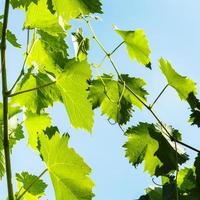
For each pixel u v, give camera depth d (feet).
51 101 3.71
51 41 3.73
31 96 3.70
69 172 3.15
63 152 3.14
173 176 3.83
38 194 3.43
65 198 3.18
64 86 3.55
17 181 3.42
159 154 3.80
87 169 3.14
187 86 4.00
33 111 3.72
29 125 3.78
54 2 3.34
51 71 3.81
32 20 3.60
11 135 3.63
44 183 3.42
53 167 3.17
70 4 3.35
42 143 3.16
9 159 3.01
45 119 3.79
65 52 3.77
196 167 3.72
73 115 3.62
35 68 3.68
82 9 3.36
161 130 3.92
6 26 3.25
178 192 3.83
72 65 3.54
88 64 3.55
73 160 3.14
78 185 3.14
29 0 3.42
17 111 3.68
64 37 3.74
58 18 3.35
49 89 3.69
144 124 4.04
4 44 3.22
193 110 3.93
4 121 3.08
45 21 3.61
